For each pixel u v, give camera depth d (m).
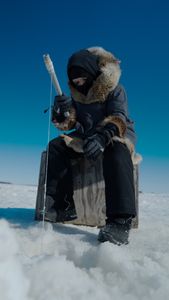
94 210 2.86
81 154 2.81
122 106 2.62
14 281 1.25
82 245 2.15
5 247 1.52
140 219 3.43
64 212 2.81
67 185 2.80
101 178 2.87
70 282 1.46
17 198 6.28
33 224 2.66
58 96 2.88
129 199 2.30
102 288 1.49
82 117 2.85
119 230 2.26
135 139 2.70
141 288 1.48
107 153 2.42
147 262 1.70
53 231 2.51
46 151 2.86
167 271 1.66
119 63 2.72
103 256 1.70
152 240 2.46
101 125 2.46
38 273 1.44
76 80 2.69
